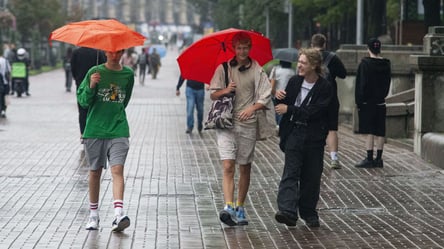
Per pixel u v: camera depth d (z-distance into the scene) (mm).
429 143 36281
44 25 179250
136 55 150250
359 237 22672
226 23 158875
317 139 23641
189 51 23781
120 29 22812
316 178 23844
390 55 52875
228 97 23578
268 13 119688
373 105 34719
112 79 23141
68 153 39438
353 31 110312
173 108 72312
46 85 114375
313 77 23641
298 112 23375
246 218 25094
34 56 166875
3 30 148875
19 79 86250
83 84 23141
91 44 22281
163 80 134625
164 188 29953
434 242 22047
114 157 23141
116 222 22781
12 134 48344
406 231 23406
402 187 30453
